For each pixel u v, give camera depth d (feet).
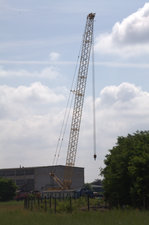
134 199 145.38
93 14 355.36
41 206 164.55
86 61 360.69
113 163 166.30
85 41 357.61
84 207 170.81
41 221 89.45
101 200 215.10
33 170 500.74
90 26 356.38
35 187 492.13
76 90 363.76
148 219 82.33
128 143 167.12
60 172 472.44
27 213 121.60
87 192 307.99
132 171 143.02
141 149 153.79
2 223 90.22
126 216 90.94
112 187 162.71
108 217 90.99
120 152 172.55
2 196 416.05
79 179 505.66
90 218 90.53
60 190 368.27
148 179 140.97
